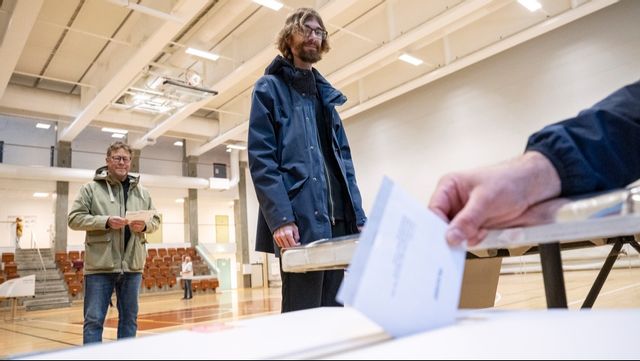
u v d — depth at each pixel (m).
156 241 13.59
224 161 14.30
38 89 8.12
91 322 1.96
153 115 9.12
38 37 6.67
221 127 9.84
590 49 6.37
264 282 12.90
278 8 5.25
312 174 1.13
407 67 7.60
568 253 6.42
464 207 0.27
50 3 5.85
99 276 2.01
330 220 1.18
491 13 6.42
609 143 0.31
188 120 9.75
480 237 0.27
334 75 6.91
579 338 0.19
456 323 0.24
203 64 7.51
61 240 10.04
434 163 8.05
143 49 5.72
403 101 8.63
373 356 0.18
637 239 1.06
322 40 1.25
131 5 4.80
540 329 0.22
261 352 0.20
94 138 12.24
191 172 11.92
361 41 6.56
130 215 2.06
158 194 11.74
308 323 0.29
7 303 8.75
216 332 0.26
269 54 6.20
